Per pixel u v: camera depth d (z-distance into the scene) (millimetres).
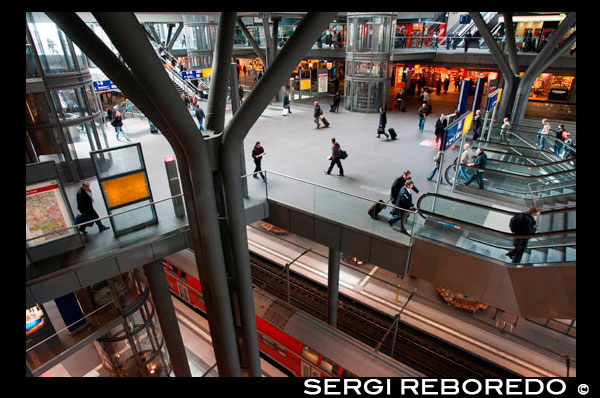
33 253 7793
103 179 8344
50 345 8805
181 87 23891
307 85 27547
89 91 12570
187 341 14578
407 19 32594
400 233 9305
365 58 21922
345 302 15430
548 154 14125
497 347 12734
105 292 10000
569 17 14320
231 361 8977
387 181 12625
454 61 25312
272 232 19875
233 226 7832
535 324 13656
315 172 13445
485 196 11875
